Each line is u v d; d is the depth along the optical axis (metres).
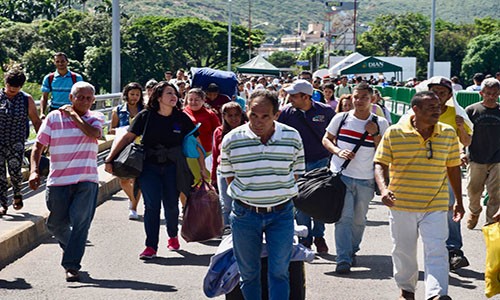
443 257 6.83
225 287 6.37
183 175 9.20
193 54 113.56
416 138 6.92
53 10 113.88
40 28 87.69
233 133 6.08
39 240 10.16
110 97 20.86
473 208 11.12
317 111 9.74
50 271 8.60
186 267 8.81
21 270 8.64
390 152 7.03
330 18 117.81
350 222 8.58
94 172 8.31
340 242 8.58
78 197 8.20
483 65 107.62
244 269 6.18
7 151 10.32
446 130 6.97
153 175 9.15
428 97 6.84
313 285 8.06
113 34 24.56
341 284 8.11
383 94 31.89
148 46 93.38
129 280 8.21
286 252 6.08
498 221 6.89
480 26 136.62
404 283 7.21
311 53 165.00
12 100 10.27
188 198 9.27
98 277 8.34
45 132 8.13
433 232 6.88
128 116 12.44
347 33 117.94
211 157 10.42
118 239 10.29
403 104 23.95
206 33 112.38
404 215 7.02
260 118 5.95
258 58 50.84
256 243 6.13
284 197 6.08
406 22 136.12
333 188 8.31
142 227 11.16
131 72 88.94
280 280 6.12
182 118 9.23
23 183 13.24
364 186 8.63
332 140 8.77
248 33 118.50
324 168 8.61
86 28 88.44
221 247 6.49
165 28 111.44
